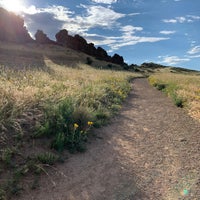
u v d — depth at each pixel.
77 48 107.94
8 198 3.44
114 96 12.76
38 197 3.59
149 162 5.07
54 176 4.20
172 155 5.48
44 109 6.40
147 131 7.35
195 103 10.80
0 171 3.92
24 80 8.95
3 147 4.56
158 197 3.80
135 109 10.76
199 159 5.27
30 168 4.21
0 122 5.00
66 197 3.69
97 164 4.86
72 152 5.20
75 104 7.29
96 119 7.68
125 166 4.85
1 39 85.81
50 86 9.10
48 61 54.66
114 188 4.01
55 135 5.58
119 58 109.50
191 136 6.89
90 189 3.95
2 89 6.27
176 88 15.95
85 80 14.41
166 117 9.28
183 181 4.31
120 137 6.66
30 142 5.05
